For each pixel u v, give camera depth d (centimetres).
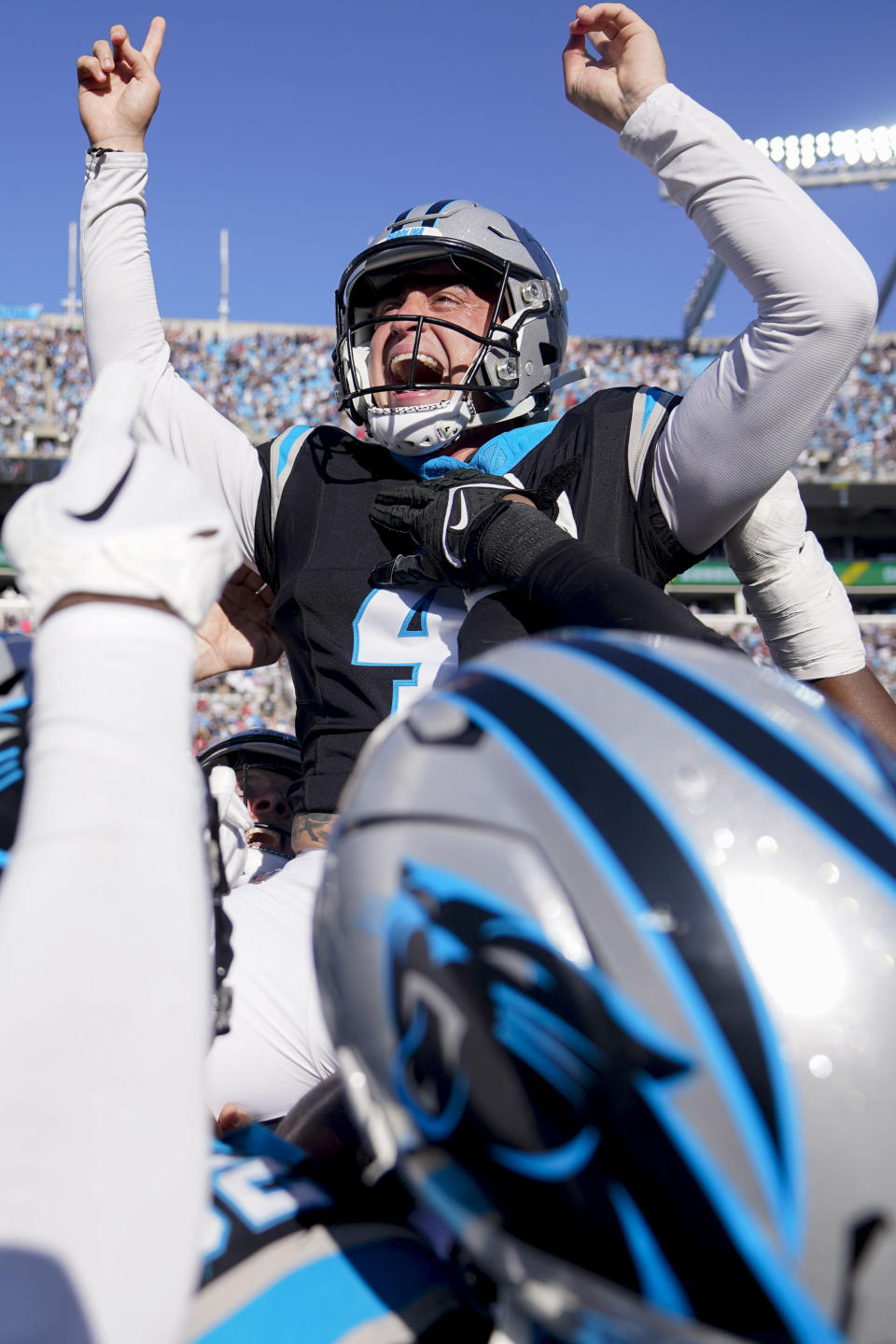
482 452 135
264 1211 54
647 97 116
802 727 46
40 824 42
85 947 39
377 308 147
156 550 45
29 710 54
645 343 1634
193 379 1525
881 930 39
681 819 41
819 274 106
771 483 118
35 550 45
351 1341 47
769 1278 36
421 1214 62
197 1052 41
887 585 1528
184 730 46
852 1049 37
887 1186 37
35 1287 34
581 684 47
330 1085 76
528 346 145
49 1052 38
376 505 112
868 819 42
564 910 40
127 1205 37
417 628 122
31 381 1501
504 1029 40
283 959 98
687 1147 37
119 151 144
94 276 145
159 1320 37
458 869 43
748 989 38
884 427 1541
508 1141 40
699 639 70
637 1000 38
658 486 123
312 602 127
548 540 88
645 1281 38
